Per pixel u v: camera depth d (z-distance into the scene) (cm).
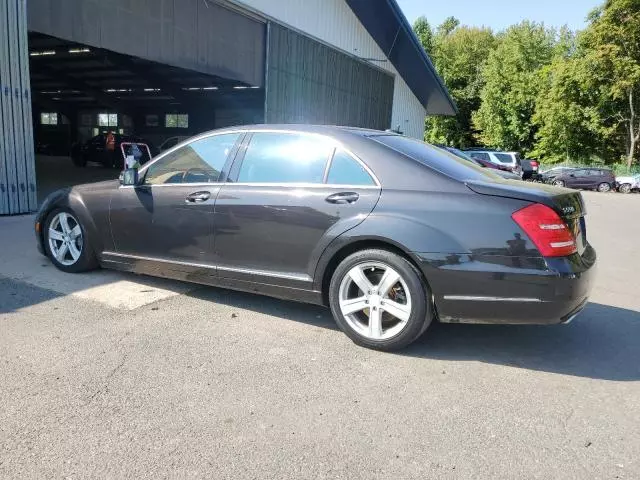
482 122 4938
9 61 855
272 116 1611
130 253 497
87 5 1011
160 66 2064
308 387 322
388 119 2447
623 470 249
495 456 257
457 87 5441
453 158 423
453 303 351
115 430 269
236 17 1422
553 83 4088
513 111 4669
